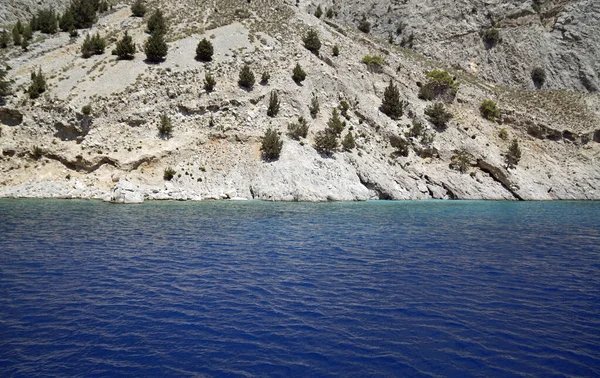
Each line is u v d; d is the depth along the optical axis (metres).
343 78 70.88
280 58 67.94
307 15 89.88
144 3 87.06
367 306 12.88
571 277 16.55
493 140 71.25
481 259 19.59
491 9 105.38
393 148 62.69
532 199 60.81
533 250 21.95
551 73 97.94
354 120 64.44
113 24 77.06
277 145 51.00
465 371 9.02
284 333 10.81
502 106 79.75
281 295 13.85
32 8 84.50
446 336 10.77
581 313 12.54
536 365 9.30
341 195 50.06
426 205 47.72
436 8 107.75
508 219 36.12
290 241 23.42
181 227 27.50
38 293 13.67
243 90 58.91
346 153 56.00
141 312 12.13
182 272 16.53
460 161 62.94
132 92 55.16
